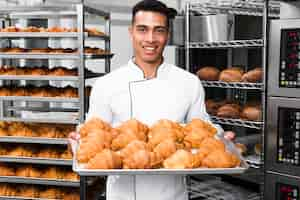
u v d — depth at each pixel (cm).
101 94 156
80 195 244
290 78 174
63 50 259
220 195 266
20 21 317
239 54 288
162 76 154
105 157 108
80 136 131
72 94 255
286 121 177
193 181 302
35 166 256
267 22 206
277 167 181
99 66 345
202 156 114
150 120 153
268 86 183
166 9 138
